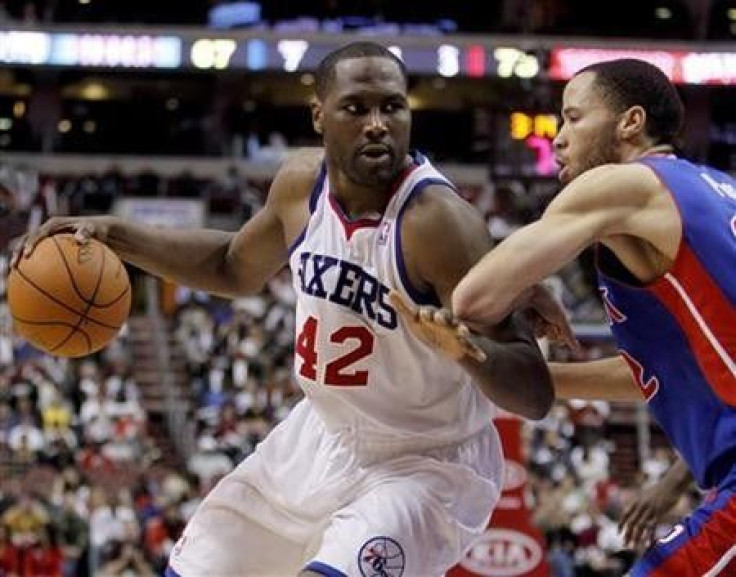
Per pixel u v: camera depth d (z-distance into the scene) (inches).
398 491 346.3
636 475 1326.3
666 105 319.9
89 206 1930.4
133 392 1423.5
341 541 338.6
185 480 1205.7
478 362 302.4
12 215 1857.8
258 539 376.2
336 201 345.1
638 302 308.0
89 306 364.5
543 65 1478.8
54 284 361.4
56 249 365.4
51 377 1398.9
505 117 1441.9
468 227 333.4
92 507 1091.9
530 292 318.3
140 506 1131.9
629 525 386.0
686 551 299.1
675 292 301.3
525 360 312.8
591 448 1348.4
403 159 337.4
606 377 369.4
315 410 365.4
